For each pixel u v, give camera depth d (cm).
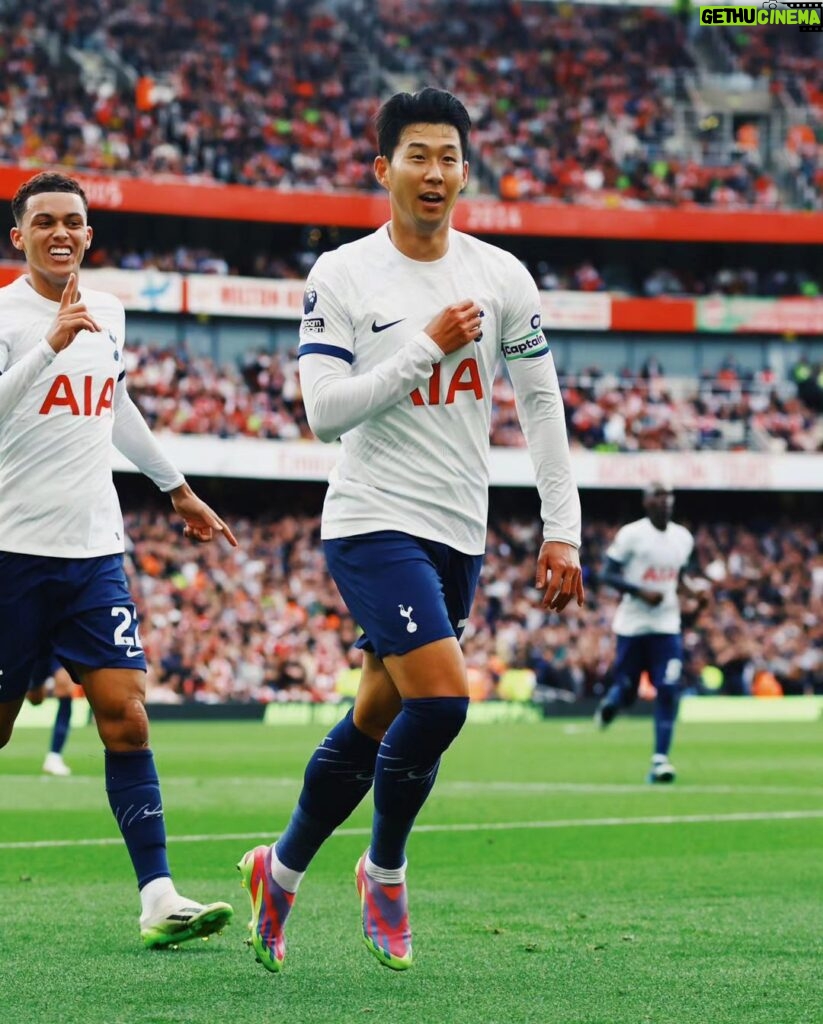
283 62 4519
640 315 4241
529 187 4372
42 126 4041
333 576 524
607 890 775
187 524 661
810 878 822
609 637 3656
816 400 4416
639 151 4569
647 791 1412
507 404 4106
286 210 3994
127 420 636
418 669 490
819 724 3062
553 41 4844
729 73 4838
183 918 576
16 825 1113
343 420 497
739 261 4566
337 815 533
